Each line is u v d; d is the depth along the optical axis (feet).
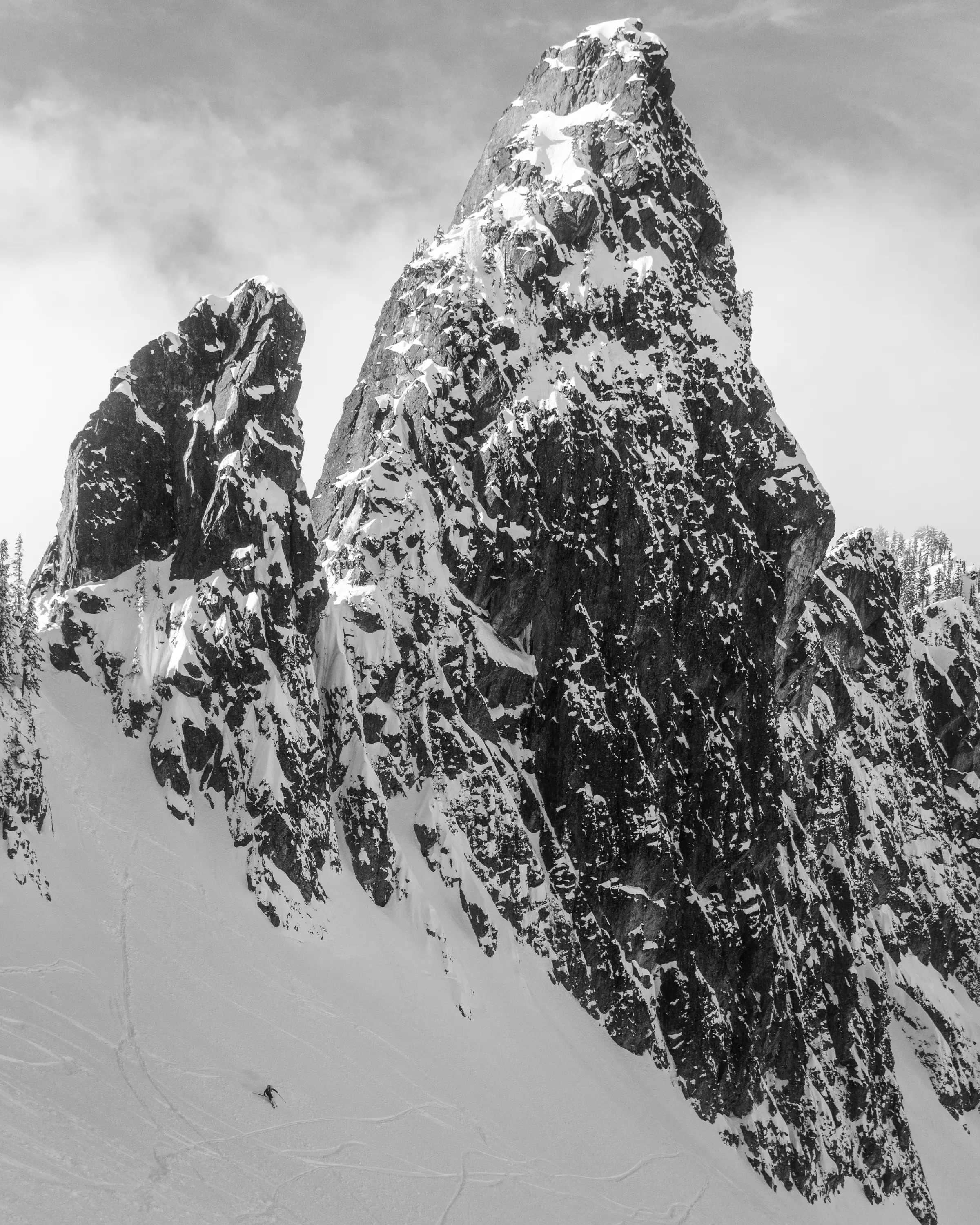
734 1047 401.49
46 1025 250.78
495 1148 305.53
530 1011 361.92
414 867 366.63
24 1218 192.95
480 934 364.38
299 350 385.50
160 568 369.09
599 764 401.08
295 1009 305.32
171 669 346.74
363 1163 271.08
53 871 293.02
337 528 412.57
